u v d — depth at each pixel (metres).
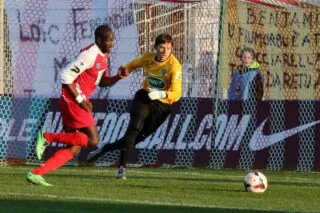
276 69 44.41
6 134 41.34
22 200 24.42
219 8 44.94
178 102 41.44
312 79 44.34
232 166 41.16
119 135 41.44
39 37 43.16
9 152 41.31
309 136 41.44
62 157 29.39
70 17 43.44
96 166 40.41
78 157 41.06
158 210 22.92
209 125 41.28
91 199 25.23
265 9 44.78
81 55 28.89
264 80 44.19
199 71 44.56
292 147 41.34
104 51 29.34
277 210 24.02
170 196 27.09
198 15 45.50
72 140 29.34
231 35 44.88
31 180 28.98
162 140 41.34
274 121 41.44
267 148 41.31
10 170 36.19
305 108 41.50
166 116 33.94
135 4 44.28
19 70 42.81
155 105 33.53
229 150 41.16
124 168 33.41
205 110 41.34
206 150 41.16
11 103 41.59
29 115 41.62
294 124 41.44
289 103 41.50
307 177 37.44
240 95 42.34
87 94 29.52
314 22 44.56
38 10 43.31
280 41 44.62
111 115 41.62
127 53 44.06
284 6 44.69
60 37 43.31
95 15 43.66
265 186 29.28
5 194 25.95
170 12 45.31
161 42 32.94
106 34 29.08
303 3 44.75
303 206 25.41
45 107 41.72
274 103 41.50
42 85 42.75
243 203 25.61
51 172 35.41
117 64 43.91
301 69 44.38
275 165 41.25
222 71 44.31
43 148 29.47
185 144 41.28
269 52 44.59
